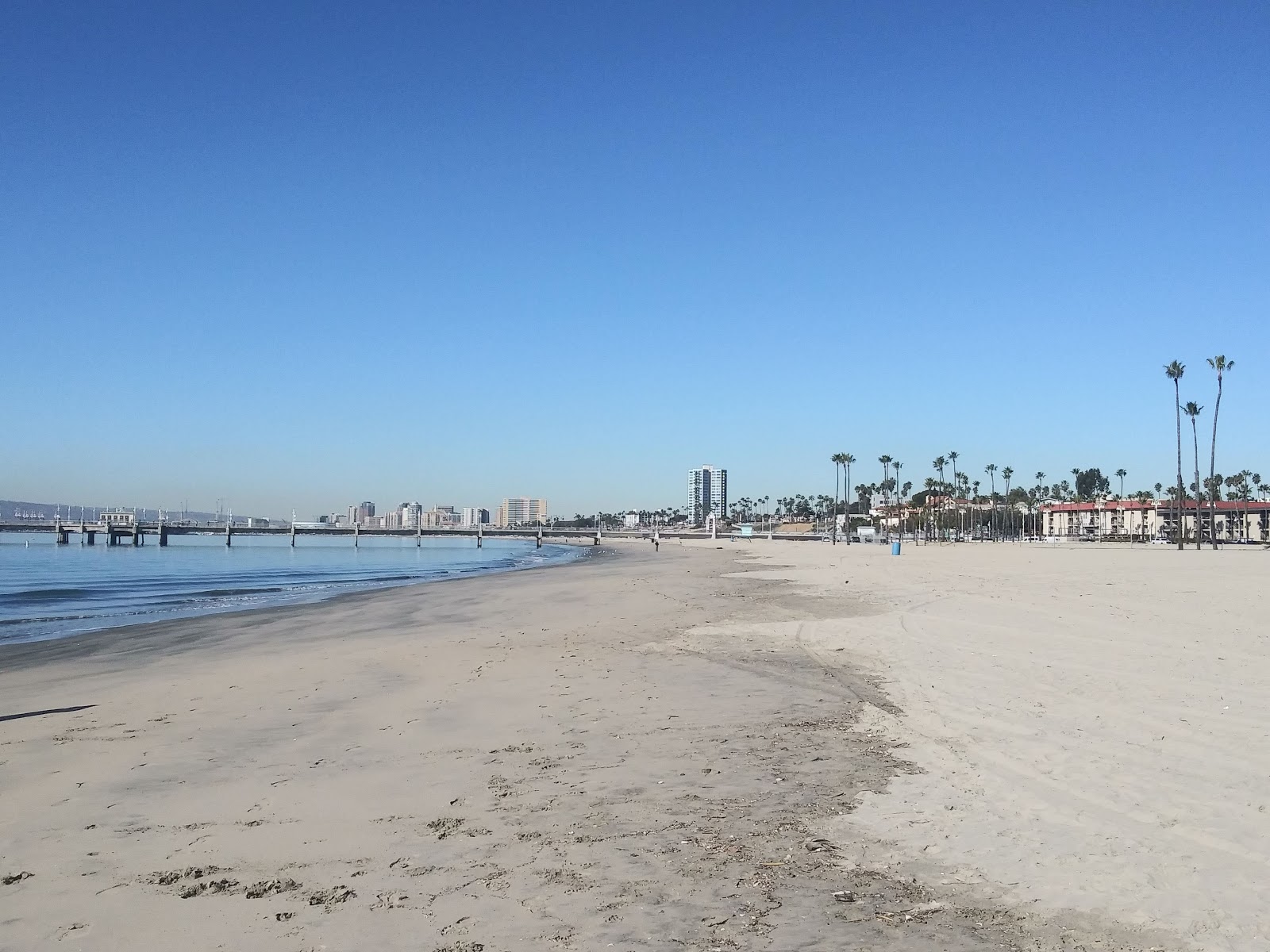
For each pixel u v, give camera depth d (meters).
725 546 152.25
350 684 15.34
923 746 10.04
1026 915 5.52
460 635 23.14
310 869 6.55
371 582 55.38
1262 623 20.11
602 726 11.59
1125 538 154.75
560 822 7.61
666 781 8.90
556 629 24.02
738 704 12.94
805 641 20.06
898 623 22.42
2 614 33.31
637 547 174.25
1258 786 7.93
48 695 15.06
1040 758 9.18
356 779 9.09
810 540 189.88
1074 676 13.86
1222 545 116.19
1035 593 30.47
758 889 6.05
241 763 9.82
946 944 5.14
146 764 9.83
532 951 5.18
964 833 7.04
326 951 5.21
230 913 5.77
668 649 19.36
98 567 83.44
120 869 6.57
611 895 5.99
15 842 7.22
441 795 8.48
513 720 12.02
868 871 6.34
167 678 16.84
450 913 5.73
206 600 40.31
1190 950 4.98
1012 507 195.12
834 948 5.13
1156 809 7.39
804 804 7.97
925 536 182.62
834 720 11.75
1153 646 16.67
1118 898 5.70
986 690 13.11
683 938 5.32
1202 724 10.39
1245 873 6.02
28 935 5.45
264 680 15.98
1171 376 97.56
